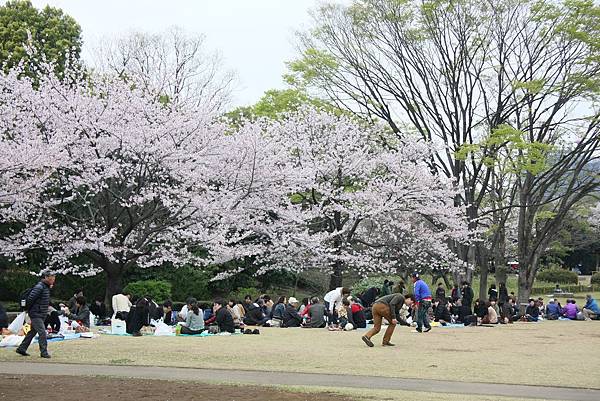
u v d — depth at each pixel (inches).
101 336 633.0
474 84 1106.1
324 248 1027.3
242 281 1212.5
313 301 807.1
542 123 1135.0
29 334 479.2
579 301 1624.0
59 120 791.1
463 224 1130.0
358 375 408.5
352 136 1147.3
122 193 826.8
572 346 608.7
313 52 1130.0
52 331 604.1
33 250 944.9
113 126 792.9
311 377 398.6
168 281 1064.8
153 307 760.3
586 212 1692.9
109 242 804.0
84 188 861.8
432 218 1164.5
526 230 1239.5
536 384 382.0
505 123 1111.0
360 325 764.0
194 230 866.1
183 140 842.2
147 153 806.5
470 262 1191.6
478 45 1092.5
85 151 786.2
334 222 1131.9
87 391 332.2
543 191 1181.1
